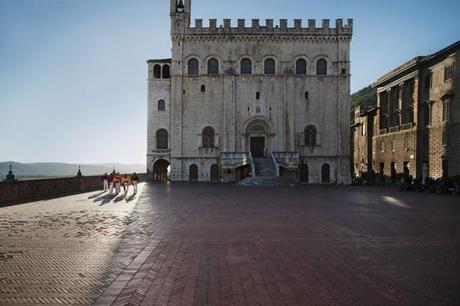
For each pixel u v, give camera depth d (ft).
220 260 41.55
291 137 217.77
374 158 247.29
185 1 221.87
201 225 64.18
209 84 219.20
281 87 219.00
